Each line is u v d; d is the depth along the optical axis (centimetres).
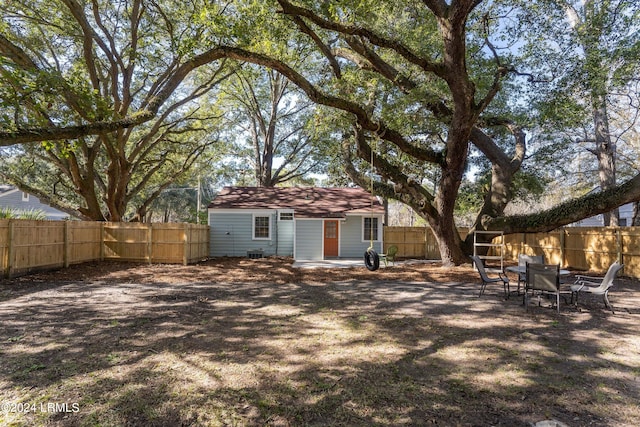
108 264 1379
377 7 963
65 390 347
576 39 1024
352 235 1861
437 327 579
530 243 1636
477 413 315
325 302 770
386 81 1270
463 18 859
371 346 484
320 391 352
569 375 396
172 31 1409
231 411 314
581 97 1056
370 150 1340
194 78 2150
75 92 802
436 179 2041
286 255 1856
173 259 1464
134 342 491
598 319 635
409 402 333
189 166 2198
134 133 2184
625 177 2311
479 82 1257
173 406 320
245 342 496
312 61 2138
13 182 1781
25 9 1314
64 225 1246
